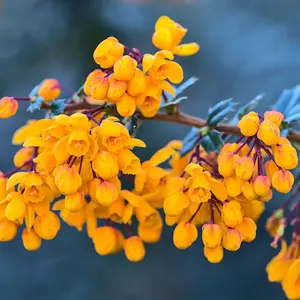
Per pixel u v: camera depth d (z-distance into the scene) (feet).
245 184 1.18
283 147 1.17
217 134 1.25
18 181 1.18
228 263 2.14
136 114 1.23
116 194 1.17
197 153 1.24
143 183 1.23
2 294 2.06
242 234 1.19
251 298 2.10
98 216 1.24
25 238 1.20
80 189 1.18
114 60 1.19
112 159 1.16
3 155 2.12
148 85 1.19
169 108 1.25
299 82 2.14
